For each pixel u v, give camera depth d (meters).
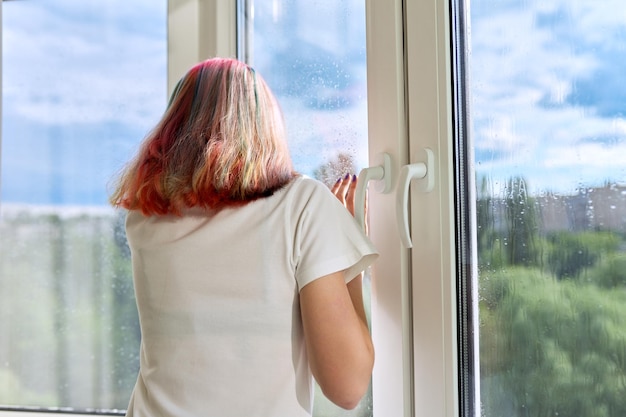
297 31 1.52
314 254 1.10
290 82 1.52
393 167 1.36
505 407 1.24
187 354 1.11
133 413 1.16
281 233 1.11
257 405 1.09
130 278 1.67
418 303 1.34
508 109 1.24
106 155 1.69
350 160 1.45
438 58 1.32
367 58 1.40
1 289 1.72
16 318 1.72
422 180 1.32
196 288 1.12
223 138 1.14
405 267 1.36
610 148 1.12
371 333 1.41
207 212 1.15
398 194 1.27
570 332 1.16
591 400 1.13
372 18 1.40
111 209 1.68
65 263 1.70
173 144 1.17
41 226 1.72
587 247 1.14
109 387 1.67
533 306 1.20
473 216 1.29
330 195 1.17
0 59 1.71
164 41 1.65
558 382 1.17
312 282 1.10
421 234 1.34
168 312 1.13
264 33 1.56
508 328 1.24
